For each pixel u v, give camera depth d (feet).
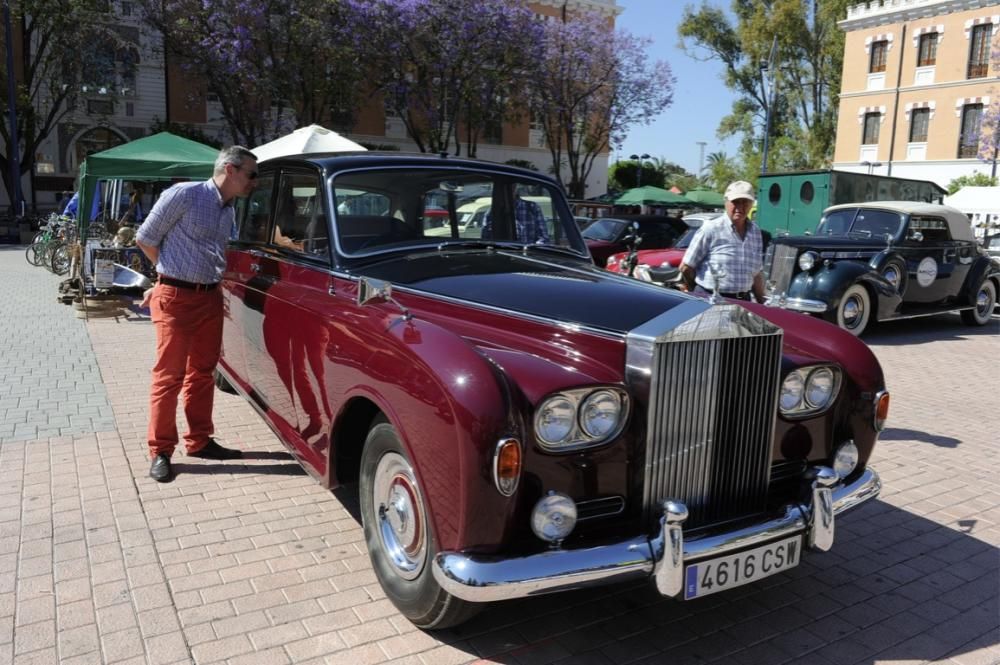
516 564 7.95
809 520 9.56
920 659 9.53
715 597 10.90
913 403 22.35
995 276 39.17
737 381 9.27
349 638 9.40
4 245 74.59
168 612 9.81
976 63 107.45
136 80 97.81
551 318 9.63
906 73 115.24
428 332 9.15
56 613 9.72
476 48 89.20
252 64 82.64
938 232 36.47
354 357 10.12
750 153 144.66
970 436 19.04
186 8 80.28
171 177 36.78
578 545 8.32
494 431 7.87
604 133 109.29
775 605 10.74
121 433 16.70
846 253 32.96
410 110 101.40
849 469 10.75
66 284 35.40
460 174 13.65
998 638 10.05
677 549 8.38
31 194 96.07
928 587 11.35
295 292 12.82
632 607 10.52
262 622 9.67
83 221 35.40
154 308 14.10
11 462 14.79
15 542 11.55
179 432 16.93
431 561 8.77
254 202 15.84
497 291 10.77
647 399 8.63
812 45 135.44
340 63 84.69
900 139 116.98
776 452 10.21
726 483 9.44
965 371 27.35
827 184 51.70
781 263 32.50
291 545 11.77
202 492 13.70
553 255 14.03
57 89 89.20
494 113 104.94
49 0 82.69
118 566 10.94
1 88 87.04
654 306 9.93
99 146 100.27
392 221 12.88
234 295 15.93
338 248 12.12
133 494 13.50
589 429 8.49
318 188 12.73
